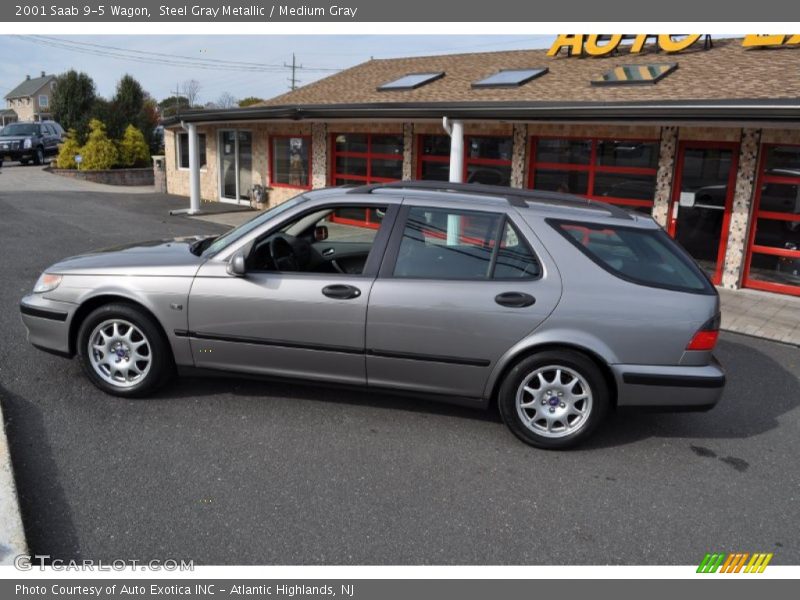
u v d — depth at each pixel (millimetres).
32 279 7988
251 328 4371
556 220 4238
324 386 4461
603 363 4098
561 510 3549
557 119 9695
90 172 24000
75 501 3361
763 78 9734
